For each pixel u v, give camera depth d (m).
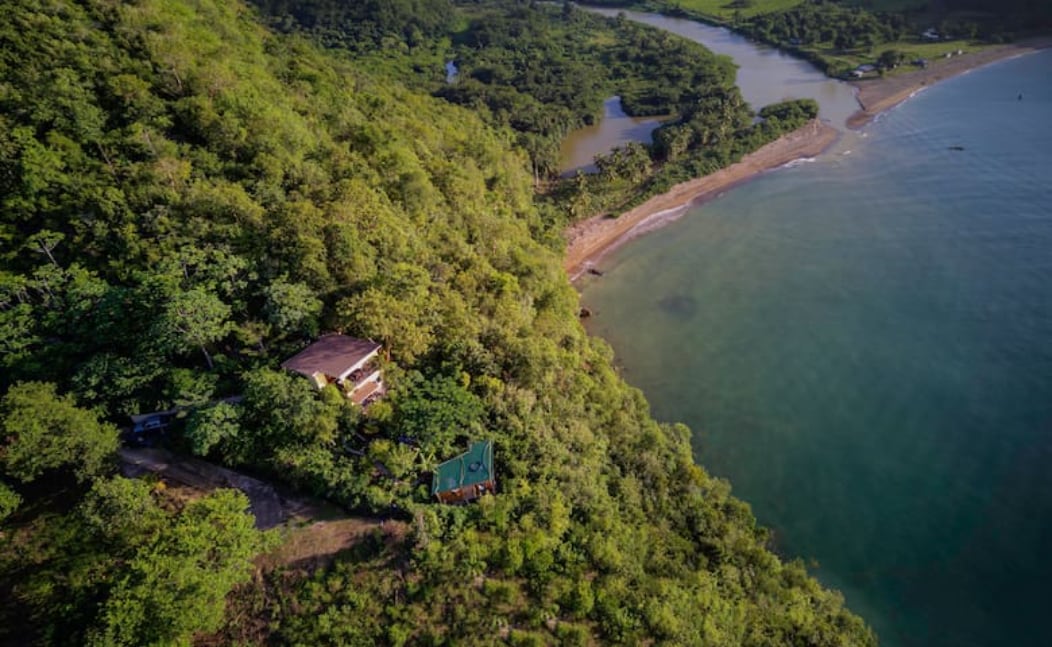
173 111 74.06
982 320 100.50
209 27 100.56
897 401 87.94
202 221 61.09
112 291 53.34
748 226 134.12
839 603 59.94
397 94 141.75
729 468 80.38
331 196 69.50
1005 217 124.12
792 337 101.62
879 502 74.62
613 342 104.06
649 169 157.62
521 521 50.25
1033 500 73.38
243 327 54.69
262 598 43.66
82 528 42.69
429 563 45.81
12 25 71.56
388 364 56.03
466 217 89.62
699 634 49.62
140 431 50.53
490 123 176.12
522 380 62.81
